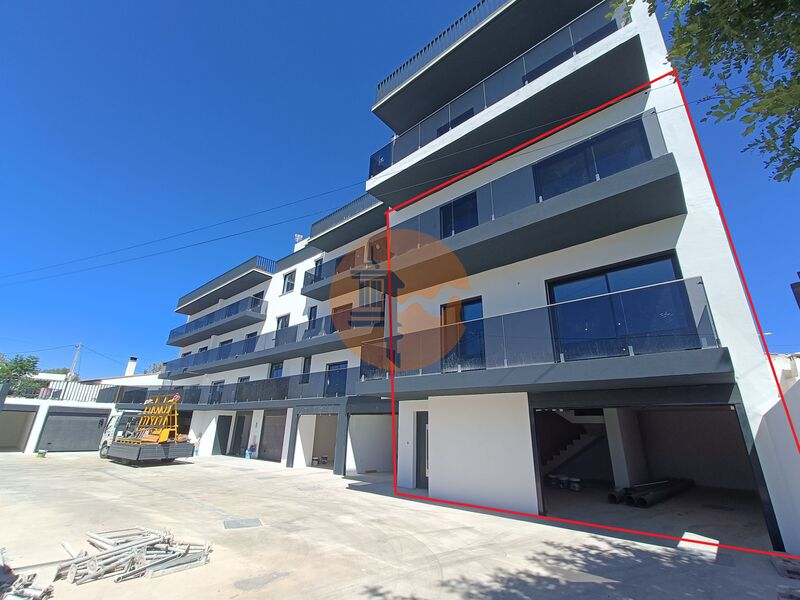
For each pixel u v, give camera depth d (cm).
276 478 1286
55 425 2292
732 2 277
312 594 399
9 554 502
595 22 852
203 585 419
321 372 1609
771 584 426
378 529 655
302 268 2089
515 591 410
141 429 1750
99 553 468
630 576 451
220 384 2420
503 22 942
